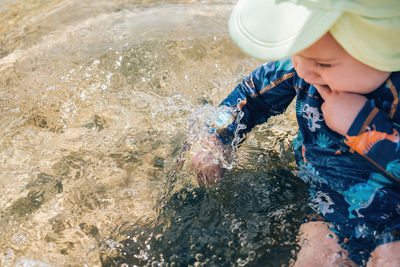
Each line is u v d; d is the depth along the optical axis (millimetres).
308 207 1359
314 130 1378
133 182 1590
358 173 1288
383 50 1059
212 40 2385
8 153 1745
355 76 1123
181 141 1770
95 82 2104
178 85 2096
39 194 1563
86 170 1656
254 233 1305
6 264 1328
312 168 1396
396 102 1157
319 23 1017
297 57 1162
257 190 1451
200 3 2820
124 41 2389
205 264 1231
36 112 1948
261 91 1550
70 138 1814
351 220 1261
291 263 1214
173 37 2410
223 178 1498
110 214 1463
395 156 1136
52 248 1366
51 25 2625
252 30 1089
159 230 1359
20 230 1437
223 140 1547
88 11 2762
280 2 1075
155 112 1928
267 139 1717
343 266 1176
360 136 1160
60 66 2217
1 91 2082
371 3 1015
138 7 2789
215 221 1357
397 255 1135
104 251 1322
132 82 2105
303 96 1406
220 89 2078
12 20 2715
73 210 1495
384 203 1221
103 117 1917
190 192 1477
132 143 1774
